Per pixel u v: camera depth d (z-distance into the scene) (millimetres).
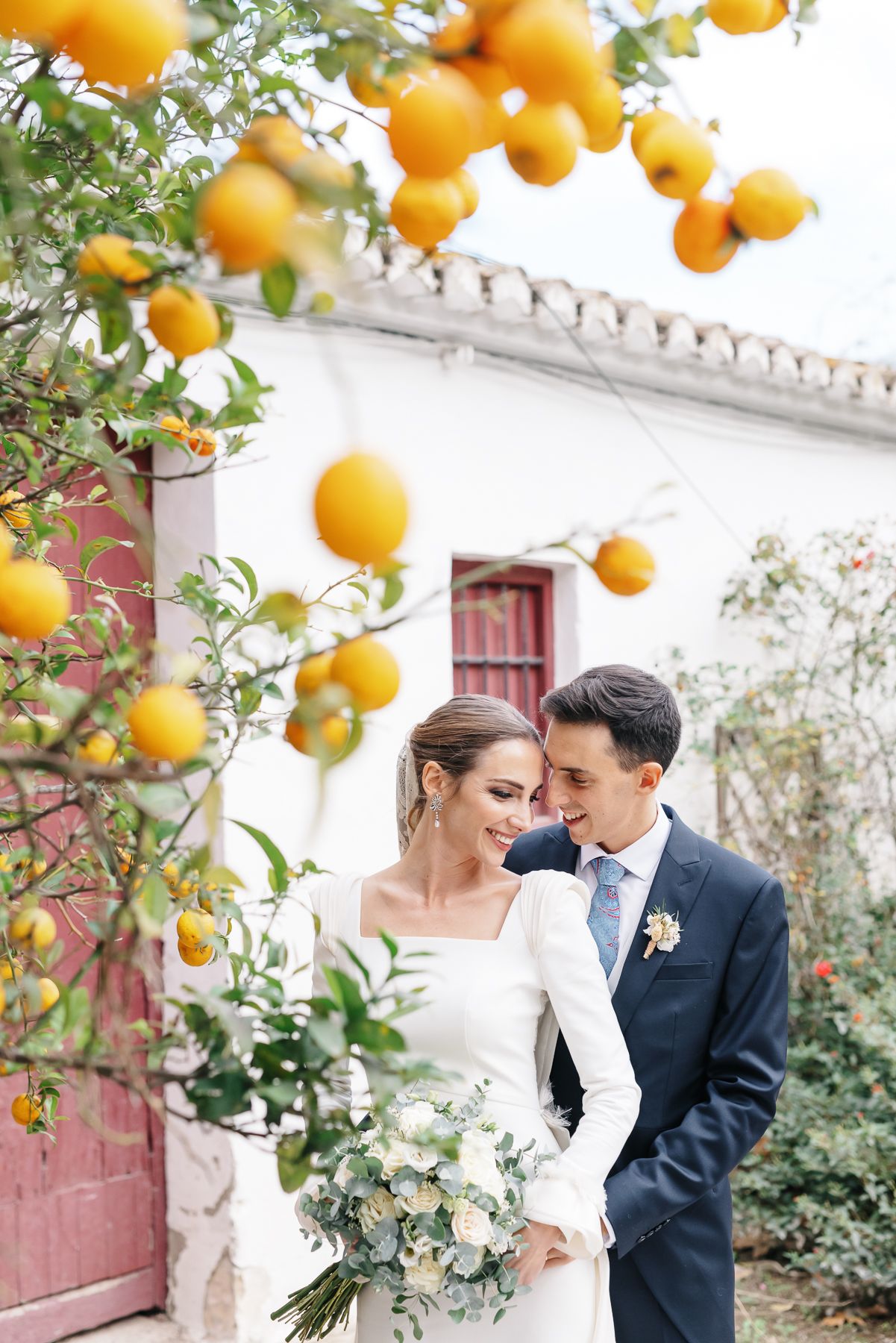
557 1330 1881
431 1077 794
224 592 3627
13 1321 3400
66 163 959
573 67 605
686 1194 2010
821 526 5883
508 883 2172
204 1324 3607
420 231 694
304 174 588
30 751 1083
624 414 5055
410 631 4203
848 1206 4270
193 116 1080
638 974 2203
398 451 4219
